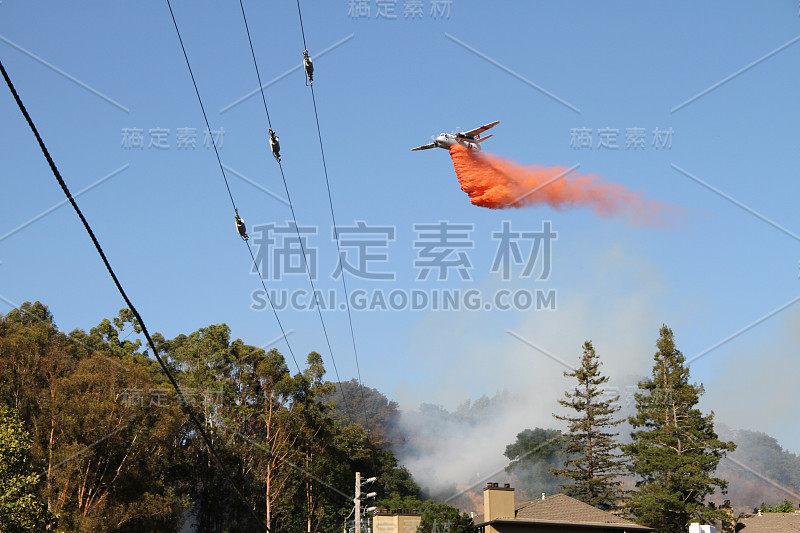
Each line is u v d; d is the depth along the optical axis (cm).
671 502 6538
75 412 5334
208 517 7281
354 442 10312
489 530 4741
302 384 8331
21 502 4116
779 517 6212
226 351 8494
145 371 6309
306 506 8162
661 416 7419
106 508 5231
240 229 2486
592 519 4791
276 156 2494
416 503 9825
